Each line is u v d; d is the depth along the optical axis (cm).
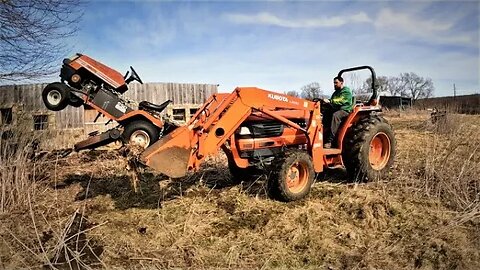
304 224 449
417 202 523
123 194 557
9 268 353
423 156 774
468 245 410
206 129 482
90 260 372
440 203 524
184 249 395
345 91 642
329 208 497
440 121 1283
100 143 583
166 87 1627
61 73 621
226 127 493
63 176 664
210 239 415
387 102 3391
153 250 393
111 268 359
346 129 616
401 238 424
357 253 394
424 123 1496
